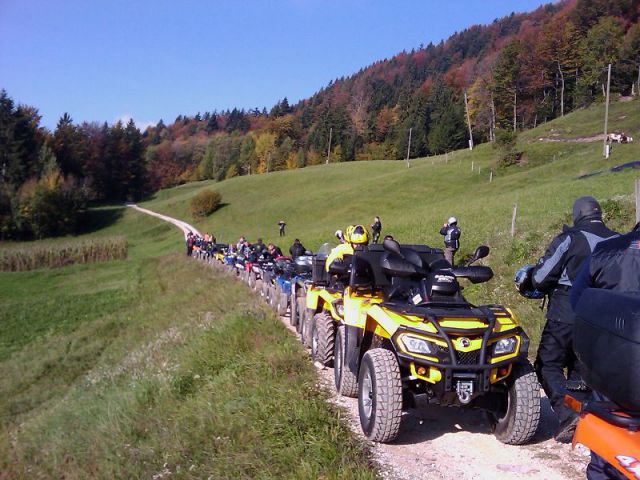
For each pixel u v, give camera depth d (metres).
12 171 105.19
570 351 4.90
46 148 111.25
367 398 5.62
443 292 5.55
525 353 5.22
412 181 72.88
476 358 5.07
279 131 149.25
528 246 14.22
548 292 5.08
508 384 5.39
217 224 80.56
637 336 2.59
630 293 2.88
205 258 39.34
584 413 2.99
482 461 5.07
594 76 92.19
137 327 22.41
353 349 6.42
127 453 6.40
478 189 59.59
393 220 40.19
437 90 131.75
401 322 5.34
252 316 11.66
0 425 14.66
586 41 100.75
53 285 43.19
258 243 22.89
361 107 156.50
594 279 3.63
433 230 25.91
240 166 143.75
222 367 8.82
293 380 7.31
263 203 86.19
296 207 76.25
